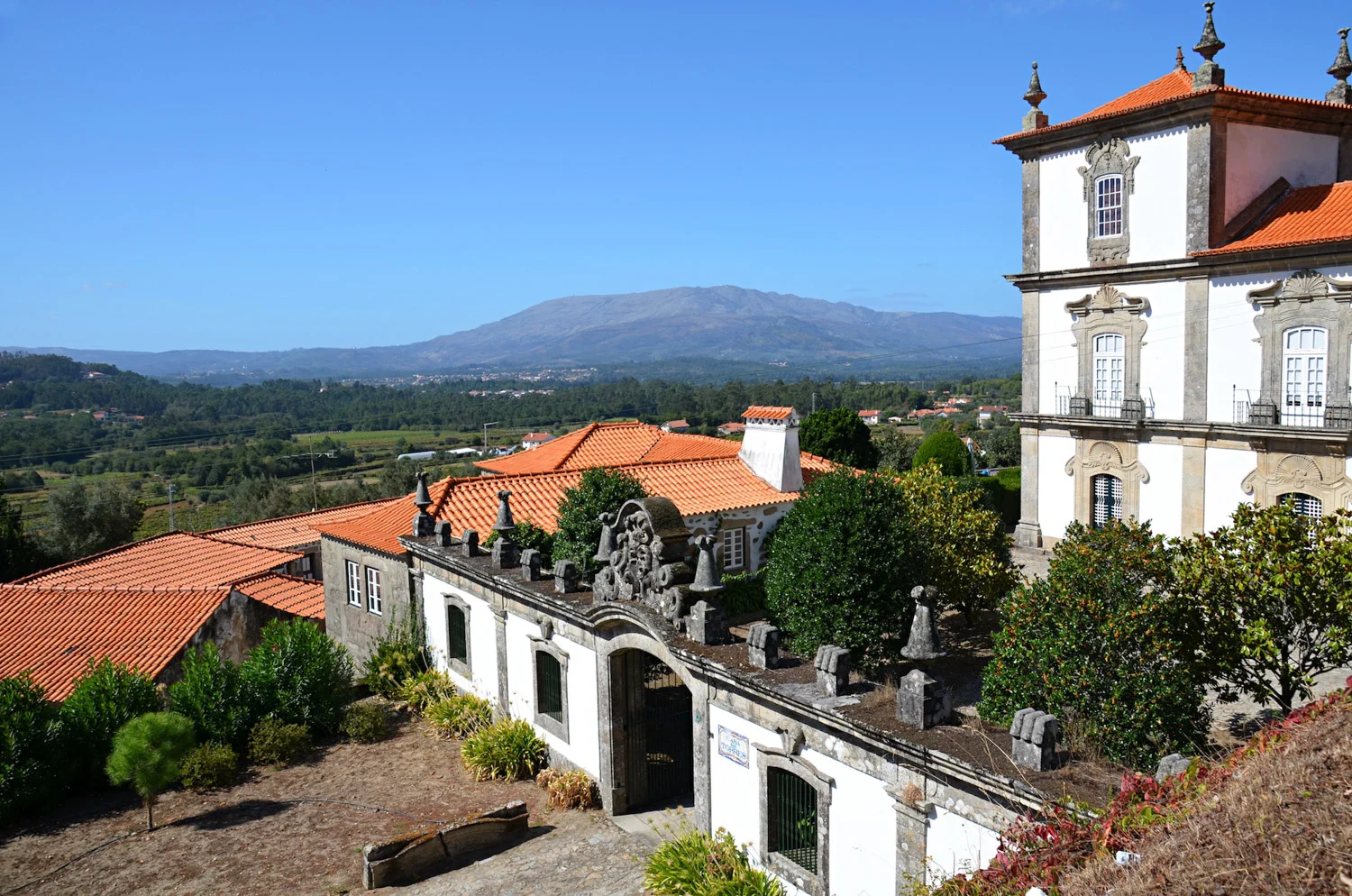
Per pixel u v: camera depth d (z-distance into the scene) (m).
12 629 23.42
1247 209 26.91
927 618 10.88
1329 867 5.73
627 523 15.16
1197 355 26.94
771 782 12.49
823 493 19.36
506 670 19.34
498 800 16.98
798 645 19.17
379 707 21.03
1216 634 11.61
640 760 16.44
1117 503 30.11
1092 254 29.56
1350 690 7.96
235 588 24.69
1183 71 29.39
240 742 19.38
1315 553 11.46
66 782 17.22
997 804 9.20
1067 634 10.33
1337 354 23.58
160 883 14.20
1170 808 7.25
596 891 13.39
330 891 13.88
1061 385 31.19
